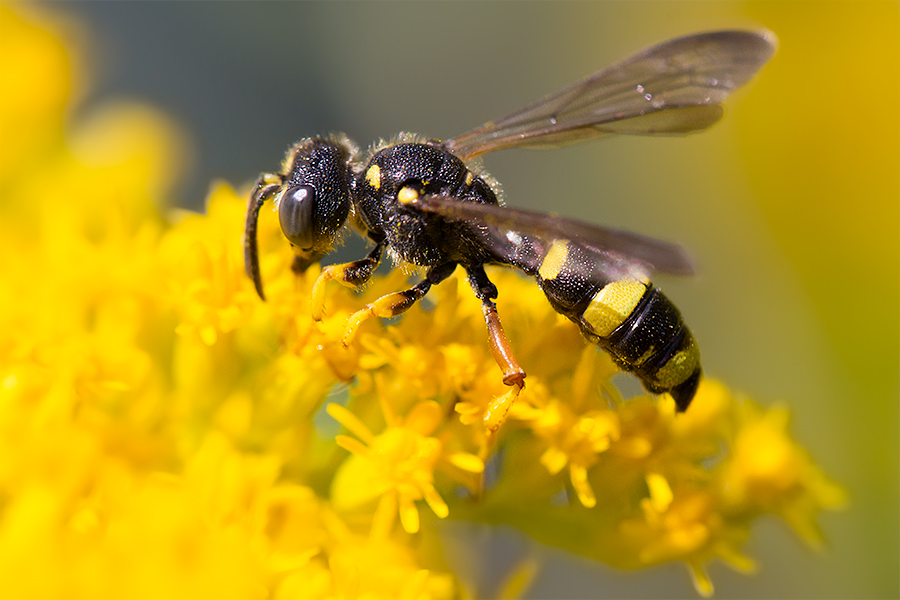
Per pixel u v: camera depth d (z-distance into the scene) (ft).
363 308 0.24
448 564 0.24
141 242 0.24
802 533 0.25
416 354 0.24
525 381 0.24
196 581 0.23
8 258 0.24
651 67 0.26
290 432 0.24
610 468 0.24
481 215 0.25
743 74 0.26
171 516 0.23
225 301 0.24
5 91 0.27
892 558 0.28
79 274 0.24
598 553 0.24
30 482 0.23
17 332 0.24
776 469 0.25
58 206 0.26
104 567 0.23
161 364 0.24
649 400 0.24
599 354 0.24
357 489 0.24
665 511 0.24
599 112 0.26
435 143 0.26
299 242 0.25
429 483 0.24
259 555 0.23
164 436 0.24
